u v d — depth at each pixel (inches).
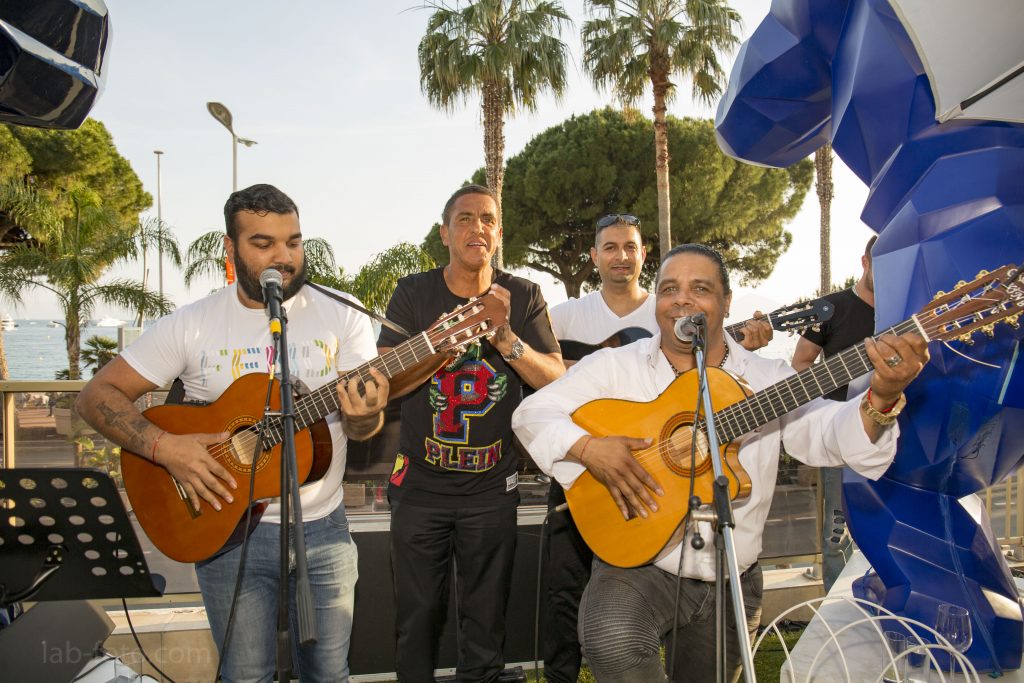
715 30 633.0
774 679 138.1
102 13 103.8
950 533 105.0
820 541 158.2
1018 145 93.9
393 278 669.9
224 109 589.9
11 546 77.9
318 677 93.9
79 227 639.8
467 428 114.1
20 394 139.1
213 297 96.3
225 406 93.4
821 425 93.2
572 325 145.5
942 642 86.4
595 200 865.5
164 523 93.7
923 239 95.2
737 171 856.9
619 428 96.3
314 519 93.8
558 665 126.0
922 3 91.7
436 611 115.8
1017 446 97.7
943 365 94.5
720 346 98.9
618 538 93.4
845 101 109.9
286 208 89.0
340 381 92.5
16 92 97.9
